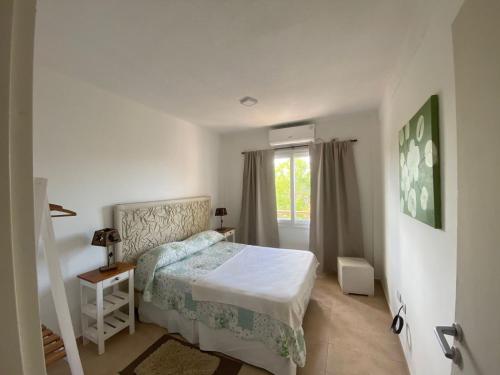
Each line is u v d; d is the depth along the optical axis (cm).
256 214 391
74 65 177
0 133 29
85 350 185
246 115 311
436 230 110
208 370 164
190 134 349
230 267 227
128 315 215
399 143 178
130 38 145
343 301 262
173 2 117
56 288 123
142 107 266
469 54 62
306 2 119
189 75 196
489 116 53
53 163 185
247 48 159
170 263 235
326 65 183
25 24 32
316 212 351
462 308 66
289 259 250
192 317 188
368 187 327
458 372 67
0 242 29
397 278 204
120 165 239
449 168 96
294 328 155
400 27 140
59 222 188
